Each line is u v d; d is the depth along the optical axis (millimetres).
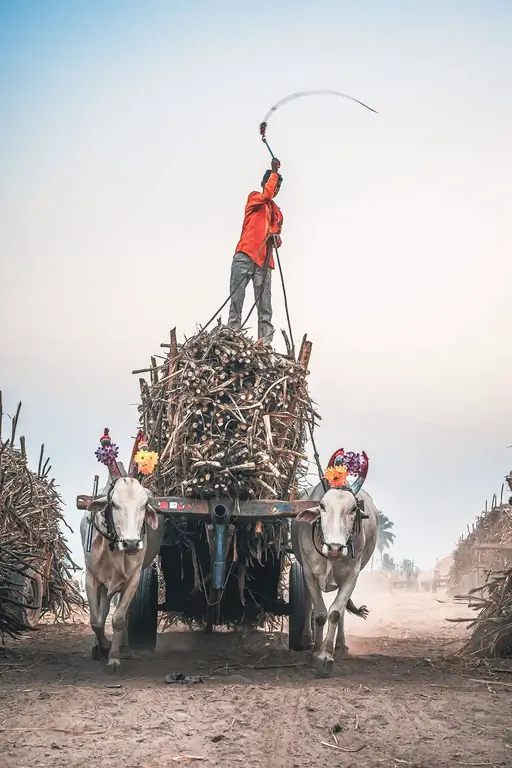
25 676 8352
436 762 5777
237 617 10797
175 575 10625
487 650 9734
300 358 10391
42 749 5961
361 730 6438
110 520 8586
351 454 9414
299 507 9383
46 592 12742
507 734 6352
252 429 9570
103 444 9055
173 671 8781
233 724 6570
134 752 5922
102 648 9344
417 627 15398
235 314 12141
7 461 11969
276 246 12180
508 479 11430
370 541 10445
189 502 9422
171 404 9898
